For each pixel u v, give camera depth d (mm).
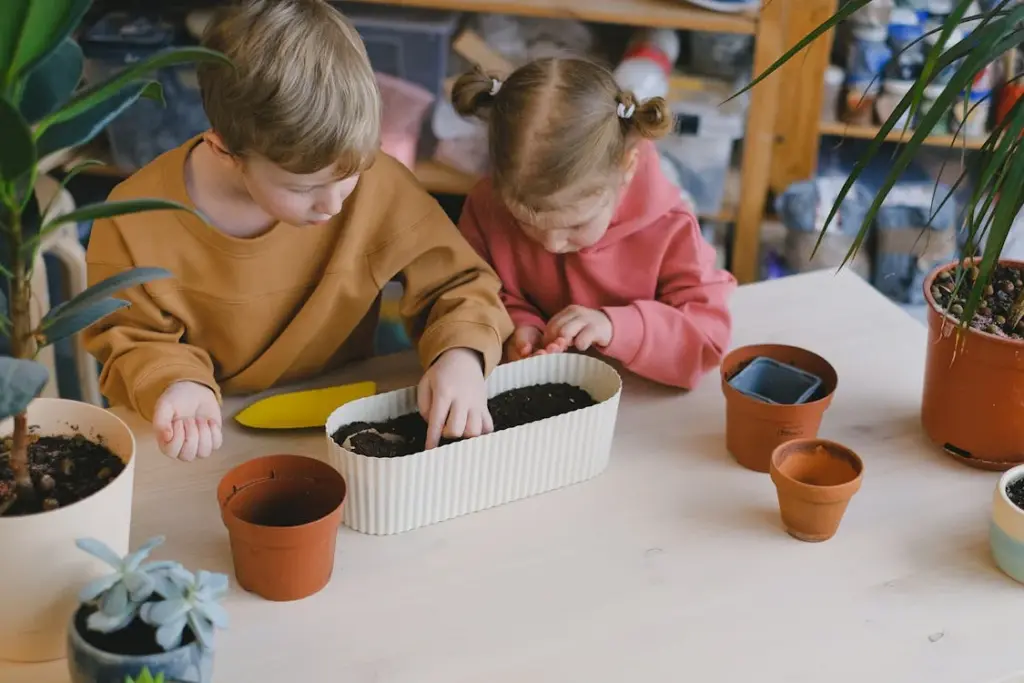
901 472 1033
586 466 1002
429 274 1144
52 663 798
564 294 1244
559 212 1056
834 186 2084
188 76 1886
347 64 896
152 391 987
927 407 1051
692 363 1145
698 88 1997
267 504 894
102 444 848
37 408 848
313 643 824
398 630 838
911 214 2076
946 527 967
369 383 1126
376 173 1124
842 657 829
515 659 815
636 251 1204
